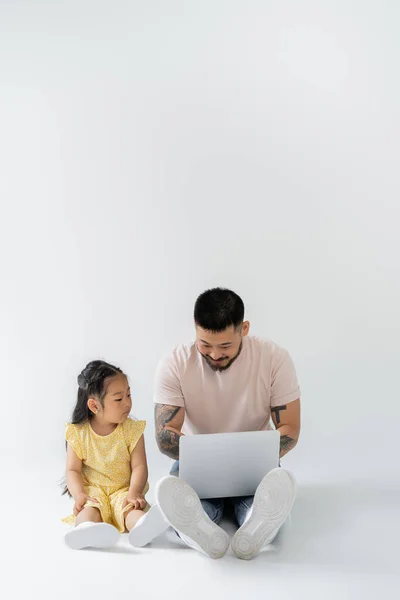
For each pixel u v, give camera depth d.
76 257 4.09
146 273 4.11
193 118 4.27
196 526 2.24
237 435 2.34
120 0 4.23
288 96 4.40
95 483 2.62
